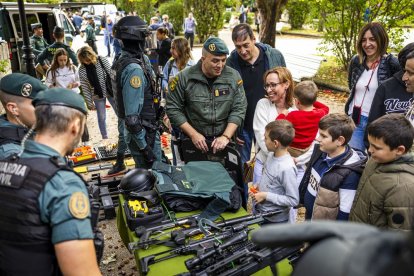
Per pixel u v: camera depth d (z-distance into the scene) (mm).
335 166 2168
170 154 5012
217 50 2840
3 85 1956
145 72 2975
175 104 3111
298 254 1775
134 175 2404
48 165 1353
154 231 2152
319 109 3025
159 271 1887
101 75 5246
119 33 2885
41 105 1433
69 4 14203
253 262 1785
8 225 1329
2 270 1365
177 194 2361
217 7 17422
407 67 2426
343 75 9398
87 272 1324
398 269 497
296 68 10773
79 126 1490
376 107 2926
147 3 24109
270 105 3170
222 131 3133
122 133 4285
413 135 1780
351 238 619
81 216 1328
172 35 14430
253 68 3543
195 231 2133
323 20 9352
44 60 7211
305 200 2527
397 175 1784
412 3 7727
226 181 2510
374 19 8273
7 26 8328
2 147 1820
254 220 2250
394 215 1760
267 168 2656
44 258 1348
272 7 8719
